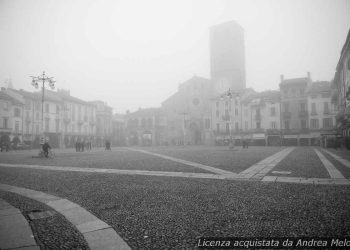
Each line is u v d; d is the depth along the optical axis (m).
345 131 35.50
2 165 16.14
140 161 18.16
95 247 3.90
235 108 68.94
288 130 59.88
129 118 85.62
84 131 72.94
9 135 51.31
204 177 10.30
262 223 4.81
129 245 4.00
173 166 14.47
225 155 23.88
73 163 17.22
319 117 57.28
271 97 63.38
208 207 5.92
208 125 76.00
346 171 11.50
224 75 77.00
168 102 82.62
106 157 22.94
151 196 7.13
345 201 6.19
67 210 5.89
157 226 4.79
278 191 7.43
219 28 78.94
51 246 3.98
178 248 3.89
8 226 4.81
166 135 81.19
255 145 63.34
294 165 14.23
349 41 29.11
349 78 31.77
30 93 60.16
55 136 62.69
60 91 75.38
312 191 7.36
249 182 9.02
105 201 6.69
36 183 9.47
